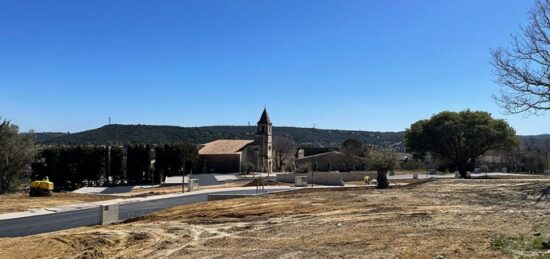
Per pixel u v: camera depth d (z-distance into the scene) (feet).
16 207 96.78
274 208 82.07
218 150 311.88
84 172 221.46
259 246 48.73
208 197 113.29
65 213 90.68
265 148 320.70
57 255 50.39
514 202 74.74
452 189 98.68
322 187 148.97
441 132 213.46
